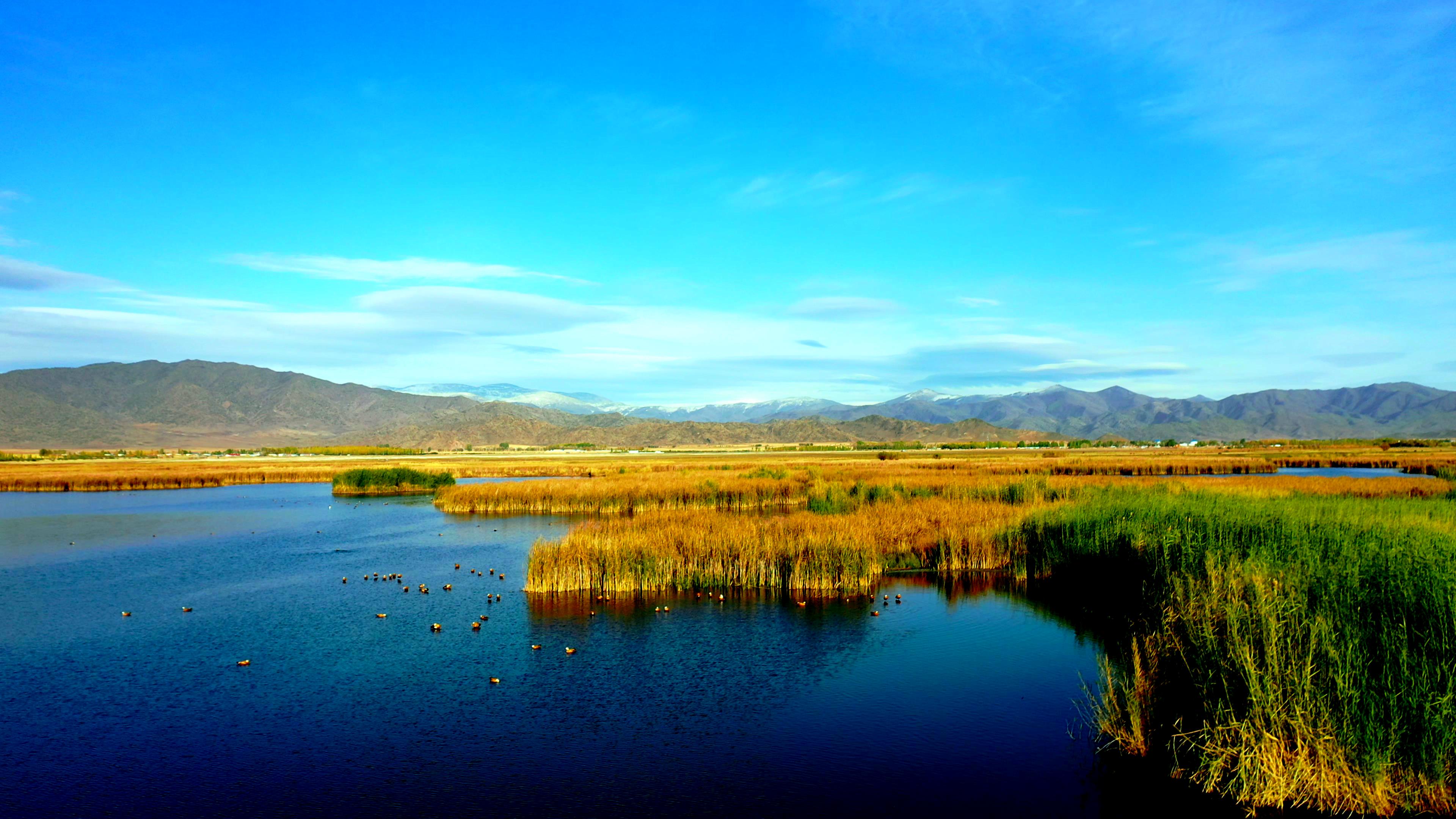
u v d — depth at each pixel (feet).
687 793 36.70
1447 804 30.37
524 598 75.41
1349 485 138.72
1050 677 51.55
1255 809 32.45
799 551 80.23
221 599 76.28
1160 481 151.53
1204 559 56.49
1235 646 35.70
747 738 42.70
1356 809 31.01
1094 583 73.10
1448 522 68.18
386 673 53.62
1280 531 62.85
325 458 523.29
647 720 45.27
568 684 51.37
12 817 35.12
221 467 347.36
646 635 61.93
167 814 35.50
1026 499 116.98
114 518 146.72
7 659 57.31
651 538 84.53
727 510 140.05
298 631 64.39
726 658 56.18
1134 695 40.04
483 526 131.64
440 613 69.92
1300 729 32.35
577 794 36.68
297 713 46.91
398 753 41.29
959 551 85.46
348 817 34.83
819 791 36.70
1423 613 35.78
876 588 77.66
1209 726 35.40
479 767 39.73
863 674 52.54
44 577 87.61
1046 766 38.55
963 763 39.19
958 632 61.87
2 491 212.64
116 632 64.39
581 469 282.56
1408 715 31.45
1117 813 33.73
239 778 38.83
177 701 48.93
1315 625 35.37
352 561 97.25
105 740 43.29
